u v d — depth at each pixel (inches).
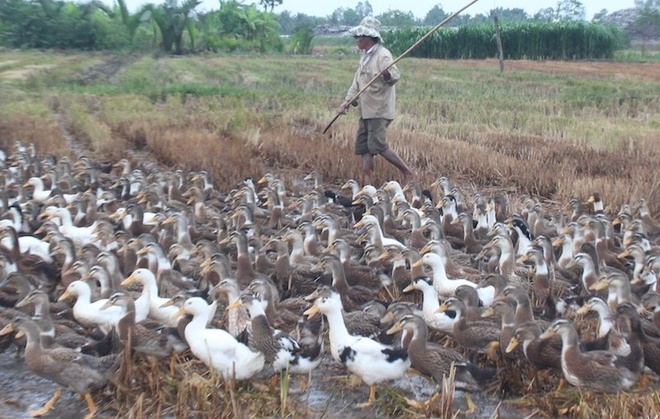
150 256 445.7
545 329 361.7
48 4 3053.6
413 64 2331.4
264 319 350.3
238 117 1062.4
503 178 734.5
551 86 1636.3
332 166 775.1
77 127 1045.8
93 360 340.2
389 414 343.9
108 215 602.5
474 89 1595.7
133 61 2625.5
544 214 610.5
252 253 503.5
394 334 364.8
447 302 372.5
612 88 1583.4
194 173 729.0
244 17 3410.4
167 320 389.7
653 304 389.4
